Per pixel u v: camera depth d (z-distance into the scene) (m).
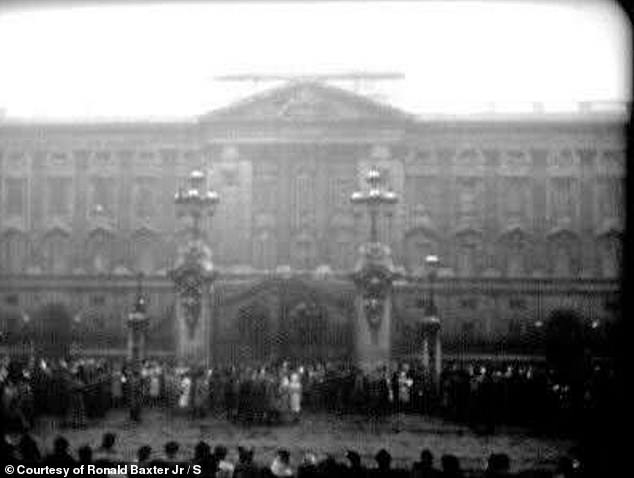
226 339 63.75
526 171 85.38
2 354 73.50
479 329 82.94
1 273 88.81
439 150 86.44
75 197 89.12
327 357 60.75
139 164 88.69
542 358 74.69
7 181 89.75
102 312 86.81
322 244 86.38
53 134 89.38
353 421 38.22
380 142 86.31
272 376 38.66
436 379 42.47
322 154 87.12
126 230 88.25
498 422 37.12
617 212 83.75
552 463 28.22
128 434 33.38
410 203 86.19
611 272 83.19
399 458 28.97
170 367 43.56
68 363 43.91
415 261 85.50
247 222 87.06
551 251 84.50
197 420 37.72
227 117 87.62
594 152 84.50
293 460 28.02
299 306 62.34
